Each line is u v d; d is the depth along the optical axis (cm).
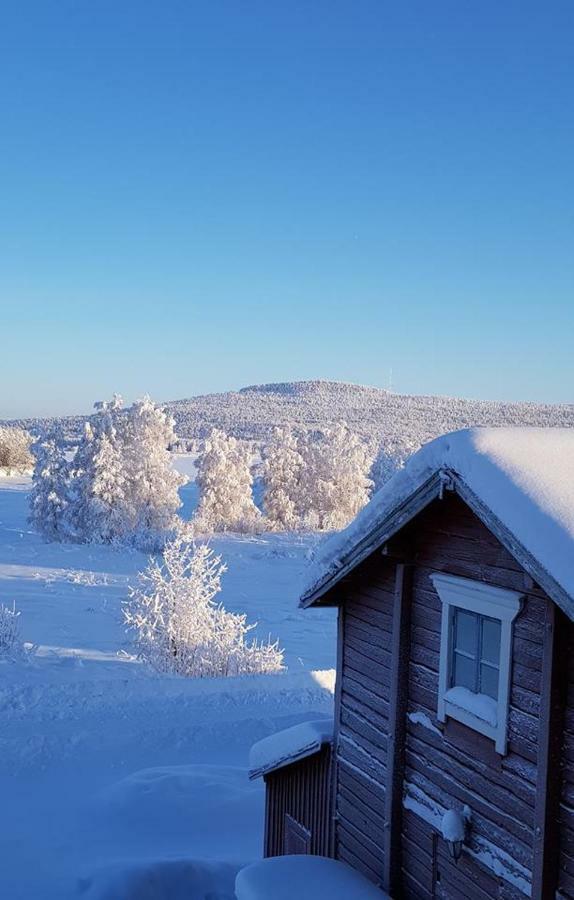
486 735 586
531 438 561
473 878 608
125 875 877
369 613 776
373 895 686
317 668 2031
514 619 558
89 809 1094
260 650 1956
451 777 638
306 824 889
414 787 692
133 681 1656
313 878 719
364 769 773
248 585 3338
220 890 905
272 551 4238
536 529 468
